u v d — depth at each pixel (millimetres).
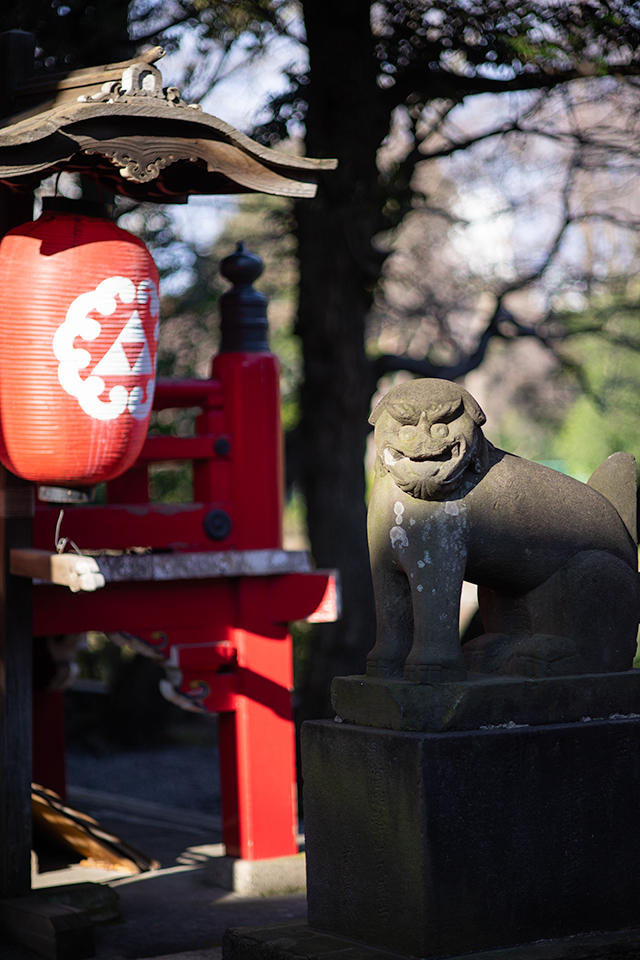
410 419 2604
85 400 3223
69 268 3215
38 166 3080
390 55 5945
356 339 6738
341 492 6781
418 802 2500
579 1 5145
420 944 2484
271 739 4473
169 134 3326
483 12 5371
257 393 4598
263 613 4516
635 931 2717
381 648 2807
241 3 5875
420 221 9961
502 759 2594
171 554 4273
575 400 13055
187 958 3414
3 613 3697
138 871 4637
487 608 3014
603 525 2916
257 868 4289
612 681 2801
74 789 7324
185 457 4477
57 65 5871
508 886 2582
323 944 2682
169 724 10250
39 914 3420
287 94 6121
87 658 10727
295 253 6914
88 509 4230
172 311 8766
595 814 2715
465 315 11578
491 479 2734
